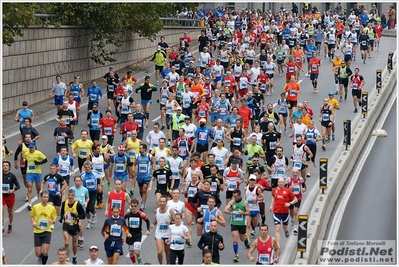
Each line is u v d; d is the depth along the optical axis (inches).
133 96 4156.0
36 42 3794.3
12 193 2151.8
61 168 2348.7
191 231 2207.2
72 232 1935.3
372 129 3624.5
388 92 4379.9
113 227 1855.3
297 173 2198.6
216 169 2186.3
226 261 1996.8
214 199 1884.8
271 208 2089.1
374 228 2321.6
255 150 2486.5
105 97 4074.8
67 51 4143.7
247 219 2068.2
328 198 2472.9
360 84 3686.0
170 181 2267.5
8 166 2143.2
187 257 2011.6
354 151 3129.9
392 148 3307.1
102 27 4323.3
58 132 2719.0
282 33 5516.7
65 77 4136.3
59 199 2226.9
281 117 3289.9
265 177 2178.9
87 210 2187.5
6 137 3191.4
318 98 4040.4
